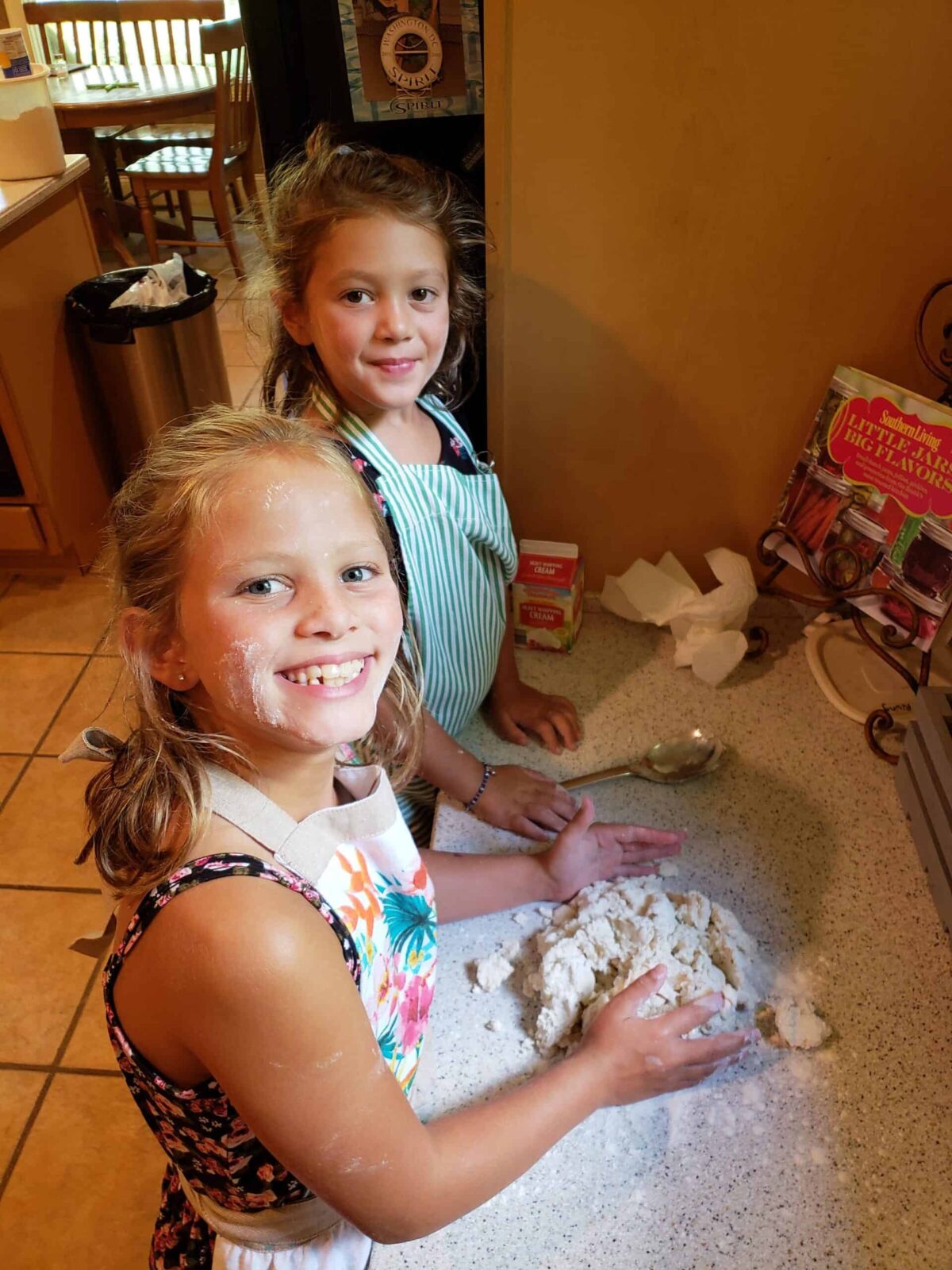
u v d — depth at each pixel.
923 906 0.96
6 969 1.46
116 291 2.25
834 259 1.11
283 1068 0.54
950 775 0.93
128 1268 1.14
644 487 1.32
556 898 0.95
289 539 0.56
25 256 1.98
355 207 0.89
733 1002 0.86
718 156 1.06
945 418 1.04
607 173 1.09
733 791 1.09
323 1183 0.58
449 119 1.27
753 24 0.98
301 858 0.61
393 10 1.19
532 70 1.03
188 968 0.53
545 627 1.28
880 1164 0.77
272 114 1.29
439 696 1.12
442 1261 0.72
